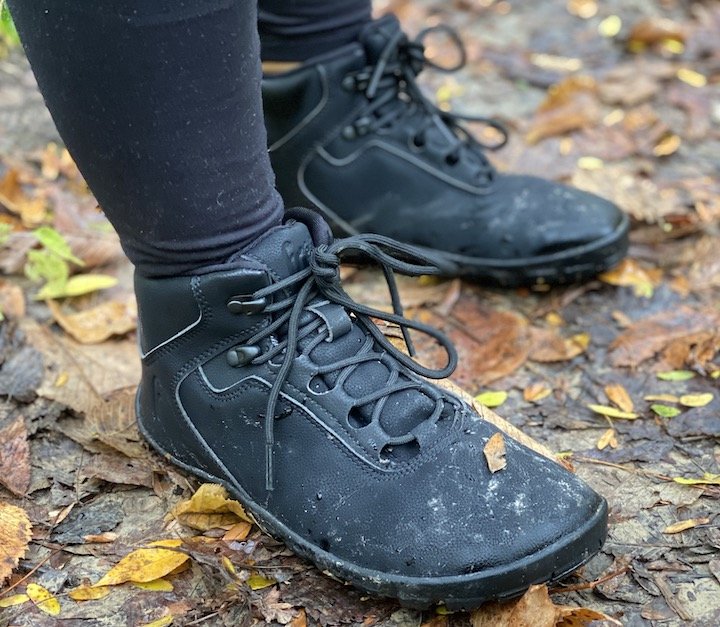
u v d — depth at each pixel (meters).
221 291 0.97
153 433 1.14
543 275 1.50
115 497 1.13
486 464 0.95
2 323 1.46
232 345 1.00
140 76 0.84
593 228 1.49
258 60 0.92
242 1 0.85
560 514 0.92
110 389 1.32
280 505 0.99
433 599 0.91
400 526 0.92
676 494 1.14
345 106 1.46
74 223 1.71
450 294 1.54
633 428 1.27
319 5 1.39
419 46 1.51
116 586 1.00
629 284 1.57
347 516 0.94
